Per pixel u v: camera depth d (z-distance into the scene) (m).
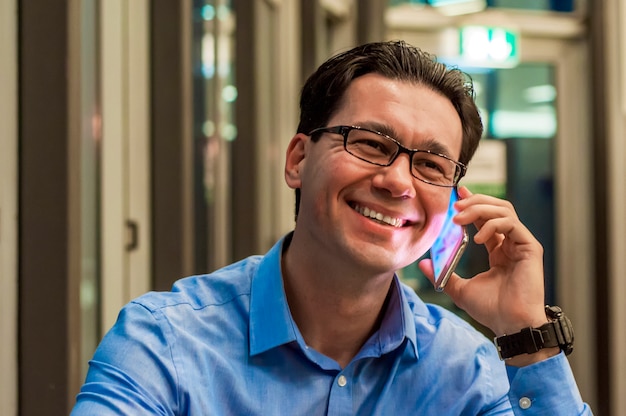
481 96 3.76
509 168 3.81
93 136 2.12
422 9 3.64
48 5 1.66
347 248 0.99
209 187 2.80
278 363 1.04
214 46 2.84
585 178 3.83
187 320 1.03
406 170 1.00
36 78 1.66
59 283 1.68
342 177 0.99
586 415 1.11
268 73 3.27
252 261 1.17
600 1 3.69
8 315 1.64
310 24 3.28
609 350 3.68
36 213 1.67
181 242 2.38
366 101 1.02
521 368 1.12
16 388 1.68
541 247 1.19
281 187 3.34
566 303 3.85
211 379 1.00
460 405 1.12
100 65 2.15
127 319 1.01
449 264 1.14
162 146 2.38
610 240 3.69
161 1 2.37
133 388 0.94
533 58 3.79
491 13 3.71
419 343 1.14
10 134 1.64
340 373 1.06
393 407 1.09
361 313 1.05
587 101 3.81
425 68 1.05
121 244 2.30
